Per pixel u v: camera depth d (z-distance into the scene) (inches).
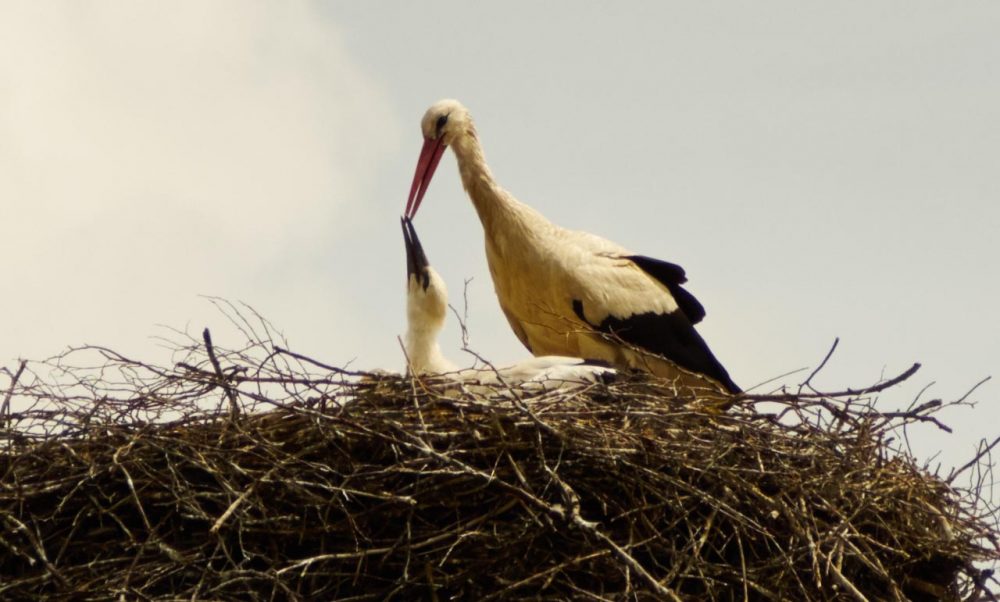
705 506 518.6
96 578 488.4
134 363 532.1
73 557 501.4
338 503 497.4
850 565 528.4
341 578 497.4
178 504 496.4
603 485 515.2
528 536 497.4
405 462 497.7
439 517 506.3
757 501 519.5
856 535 519.5
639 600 497.4
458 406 516.1
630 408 547.8
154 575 489.7
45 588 492.1
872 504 531.8
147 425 513.7
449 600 498.6
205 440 513.7
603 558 500.1
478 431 512.7
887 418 557.0
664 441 518.9
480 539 497.7
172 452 504.7
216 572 483.5
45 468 508.4
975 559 541.6
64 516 504.4
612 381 591.2
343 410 515.2
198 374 523.8
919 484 553.0
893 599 538.9
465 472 486.9
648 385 563.8
